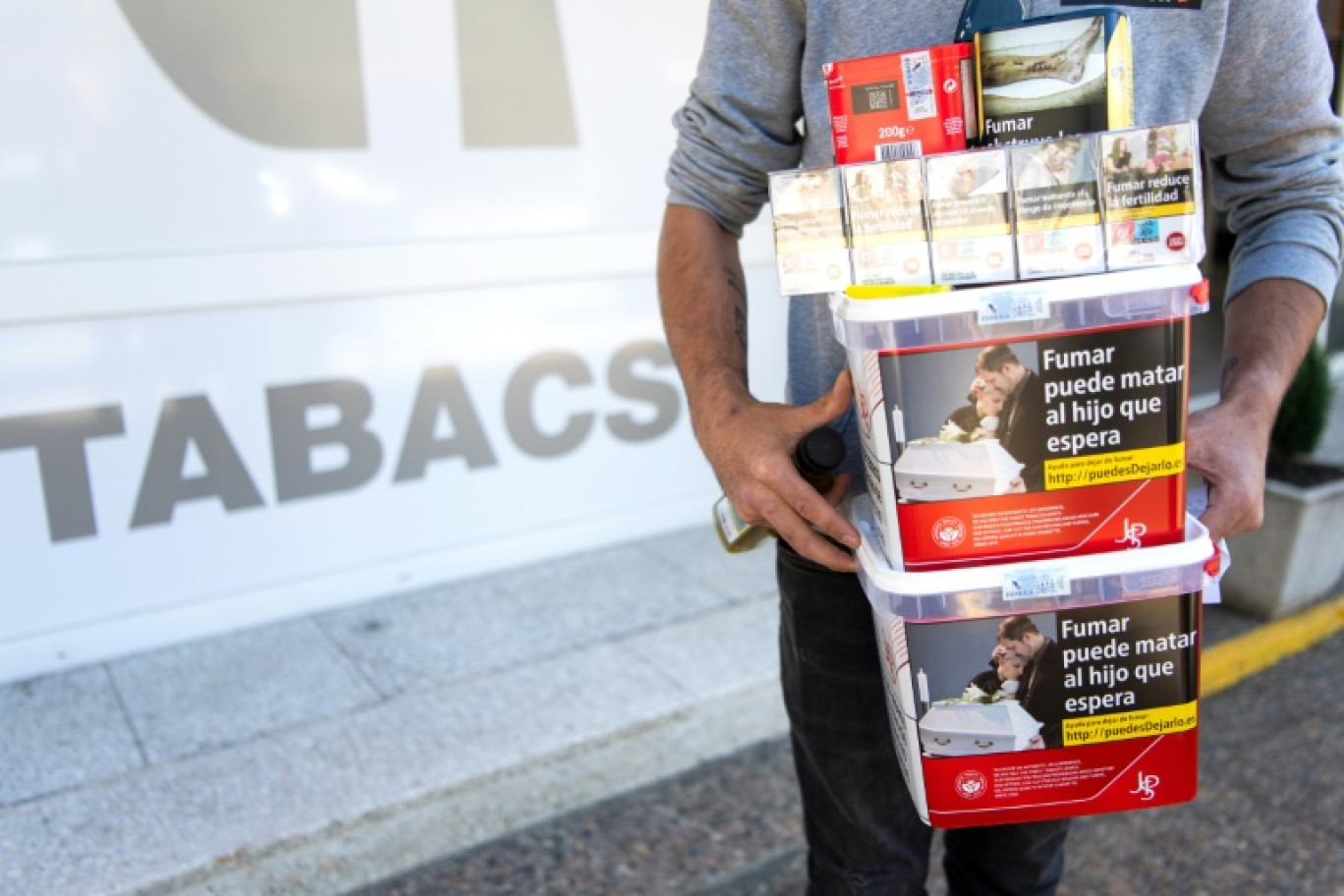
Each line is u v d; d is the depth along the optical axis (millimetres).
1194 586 992
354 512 3227
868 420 980
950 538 977
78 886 2082
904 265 976
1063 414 941
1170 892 2301
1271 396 1175
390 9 3006
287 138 2941
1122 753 1041
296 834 2242
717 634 3053
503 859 2393
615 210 3449
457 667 2893
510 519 3477
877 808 1415
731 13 1280
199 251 2881
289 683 2818
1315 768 2729
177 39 2766
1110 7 1112
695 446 3752
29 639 2848
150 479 2926
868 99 1018
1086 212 934
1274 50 1204
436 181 3162
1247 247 1325
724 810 2561
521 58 3209
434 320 3230
